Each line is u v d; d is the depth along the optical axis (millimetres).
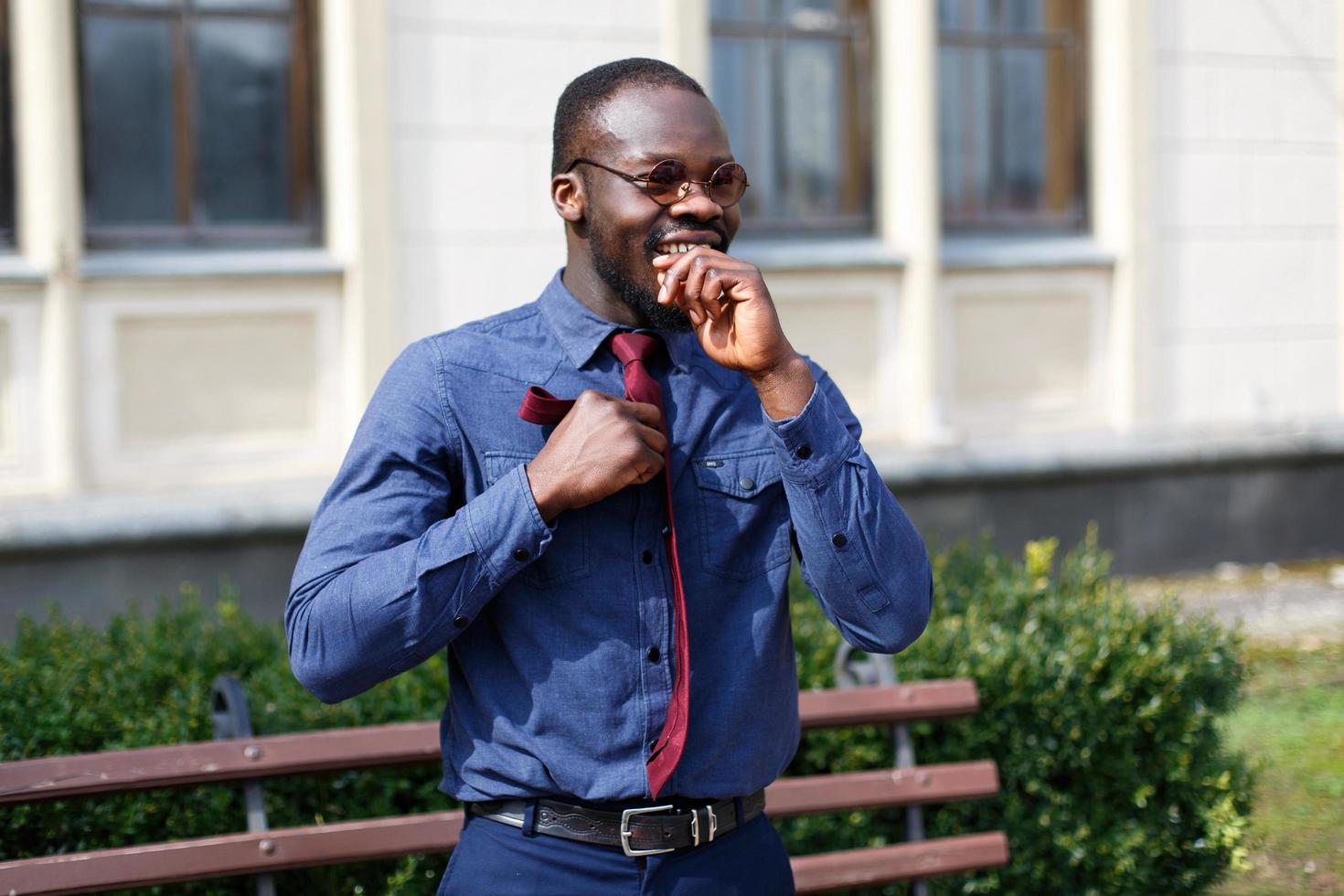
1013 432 9648
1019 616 4477
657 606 2320
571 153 2410
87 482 7504
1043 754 4031
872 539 2314
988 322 9570
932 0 9195
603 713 2297
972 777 3732
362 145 7852
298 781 3533
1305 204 10195
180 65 7797
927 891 3873
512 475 2207
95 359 7504
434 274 8078
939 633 4176
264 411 7871
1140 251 9742
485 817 2404
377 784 3576
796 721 2564
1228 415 10070
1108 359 9852
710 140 2344
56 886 3023
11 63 7402
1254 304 10102
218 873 3145
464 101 8086
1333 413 10273
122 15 7676
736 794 2389
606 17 8383
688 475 2391
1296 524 10078
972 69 9633
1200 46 9867
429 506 2338
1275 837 5445
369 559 2236
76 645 4215
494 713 2340
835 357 9172
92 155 7645
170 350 7660
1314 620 8562
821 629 4203
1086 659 4109
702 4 8609
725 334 2271
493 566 2184
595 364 2451
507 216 8219
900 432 9328
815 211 9305
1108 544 9523
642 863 2332
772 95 9141
